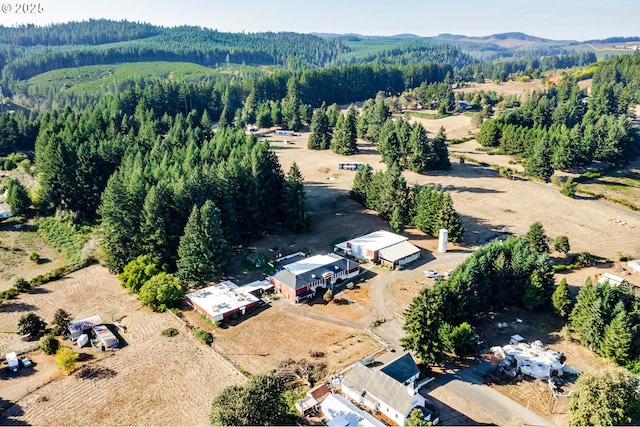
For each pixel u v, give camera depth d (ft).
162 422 189.26
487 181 498.28
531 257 270.05
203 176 329.31
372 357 228.02
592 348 233.96
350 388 202.90
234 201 339.57
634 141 562.66
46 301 278.05
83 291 288.92
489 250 273.33
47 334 244.83
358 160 569.23
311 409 194.70
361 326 254.88
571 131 537.65
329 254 319.06
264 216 360.69
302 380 213.87
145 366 222.28
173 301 270.87
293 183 360.48
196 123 610.24
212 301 266.77
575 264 318.04
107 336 237.66
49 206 385.50
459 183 490.49
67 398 201.36
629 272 311.06
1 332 247.50
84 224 374.43
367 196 408.67
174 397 203.10
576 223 393.09
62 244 351.46
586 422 182.39
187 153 411.34
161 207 301.22
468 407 199.00
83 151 381.81
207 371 219.82
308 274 285.23
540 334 250.57
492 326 256.93
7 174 496.23
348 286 293.64
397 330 252.01
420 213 366.43
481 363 227.61
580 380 189.98
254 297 273.33
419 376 216.54
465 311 247.50
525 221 396.37
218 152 431.84
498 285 265.95
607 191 470.80
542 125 648.79
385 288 292.40
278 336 246.06
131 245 304.71
